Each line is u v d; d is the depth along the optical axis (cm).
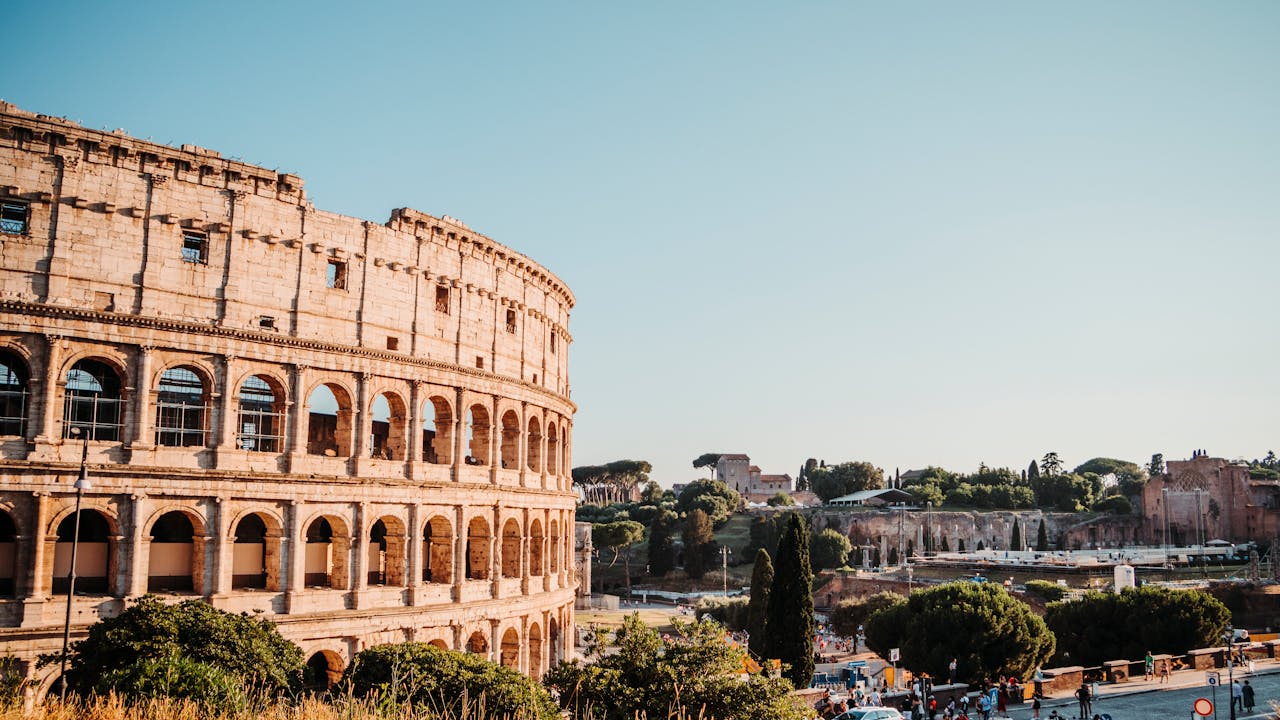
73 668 5722
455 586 9044
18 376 7319
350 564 8231
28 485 6812
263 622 6506
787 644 11269
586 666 6347
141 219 7375
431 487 8856
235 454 7644
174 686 4475
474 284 9656
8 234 6900
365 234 8606
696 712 5900
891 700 10138
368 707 4438
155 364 7375
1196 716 9569
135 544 7125
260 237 7931
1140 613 12838
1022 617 11669
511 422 10319
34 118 6950
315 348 8131
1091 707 10188
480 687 5600
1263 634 15062
